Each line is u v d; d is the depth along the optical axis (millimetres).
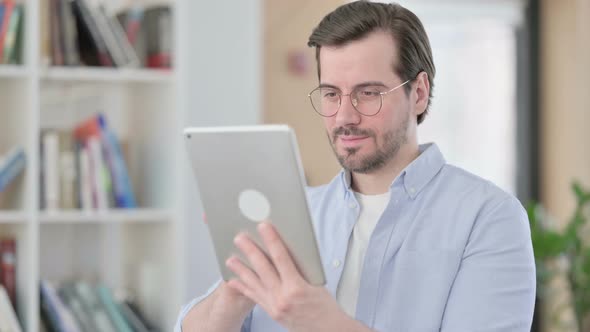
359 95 1752
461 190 1824
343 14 1799
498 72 5656
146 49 3443
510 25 5664
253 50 3742
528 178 5723
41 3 3252
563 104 5641
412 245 1801
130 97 3605
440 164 1871
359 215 1896
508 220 1758
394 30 1771
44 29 3260
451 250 1770
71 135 3291
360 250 1866
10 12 3213
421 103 1852
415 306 1771
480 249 1745
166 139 3342
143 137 3545
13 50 3221
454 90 5598
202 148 1594
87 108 3547
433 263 1775
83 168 3279
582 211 5070
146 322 3438
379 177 1871
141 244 3604
